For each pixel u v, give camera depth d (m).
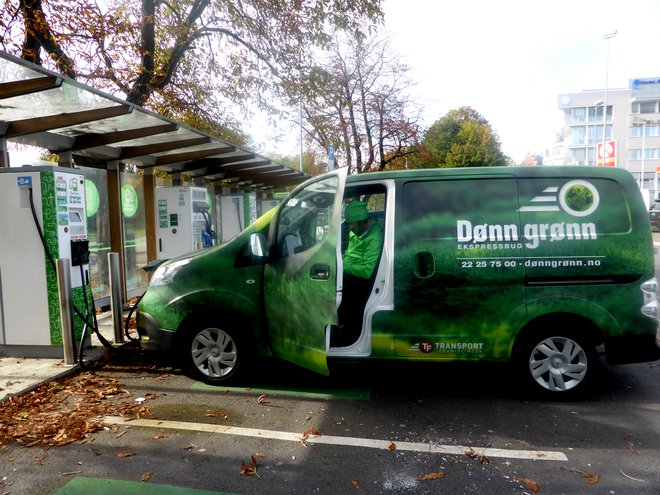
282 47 13.58
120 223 9.30
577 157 70.19
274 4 12.73
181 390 4.93
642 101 67.25
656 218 32.81
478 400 4.67
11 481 3.27
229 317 4.95
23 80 4.91
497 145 57.56
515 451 3.67
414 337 4.54
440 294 4.50
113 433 3.99
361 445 3.78
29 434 3.93
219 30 13.39
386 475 3.35
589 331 4.54
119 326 6.50
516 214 4.49
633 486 3.20
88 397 4.75
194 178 12.74
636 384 5.10
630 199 4.48
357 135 21.39
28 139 6.87
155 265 5.93
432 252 4.50
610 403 4.57
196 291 4.92
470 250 4.47
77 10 10.61
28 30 9.68
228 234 13.73
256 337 4.90
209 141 8.83
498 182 4.54
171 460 3.55
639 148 67.44
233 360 5.00
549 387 4.60
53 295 5.80
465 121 56.25
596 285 4.43
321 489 3.18
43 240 5.66
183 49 12.88
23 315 5.86
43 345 5.86
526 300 4.45
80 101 5.76
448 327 4.51
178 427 4.09
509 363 4.57
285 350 4.65
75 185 6.03
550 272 4.43
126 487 3.20
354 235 4.83
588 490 3.16
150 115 6.75
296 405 4.56
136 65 12.09
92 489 3.17
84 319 5.66
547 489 3.17
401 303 4.52
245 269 4.91
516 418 4.25
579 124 69.88
